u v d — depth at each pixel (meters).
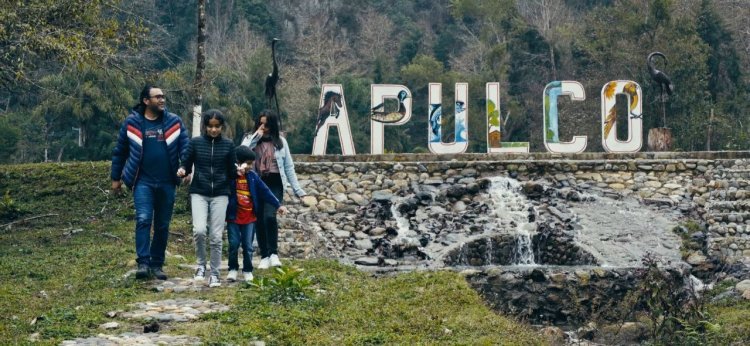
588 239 18.36
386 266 17.42
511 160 20.20
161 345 9.76
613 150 21.80
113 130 36.91
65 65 18.67
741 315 13.97
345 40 64.69
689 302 13.61
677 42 42.72
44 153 41.78
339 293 12.57
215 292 12.33
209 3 64.44
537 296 15.97
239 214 13.10
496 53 53.16
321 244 18.12
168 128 13.04
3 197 21.03
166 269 13.98
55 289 12.90
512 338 11.00
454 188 19.50
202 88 21.11
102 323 10.75
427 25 68.62
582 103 45.53
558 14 58.53
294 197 19.12
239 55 56.31
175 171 13.10
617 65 44.62
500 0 56.78
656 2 44.34
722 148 41.34
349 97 50.28
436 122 21.53
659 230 18.75
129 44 19.75
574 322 15.50
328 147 48.28
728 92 45.25
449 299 12.39
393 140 48.69
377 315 11.51
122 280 13.08
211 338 10.05
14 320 10.89
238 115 39.41
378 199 19.23
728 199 19.45
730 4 50.88
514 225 18.78
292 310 11.36
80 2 18.30
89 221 19.61
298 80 52.56
